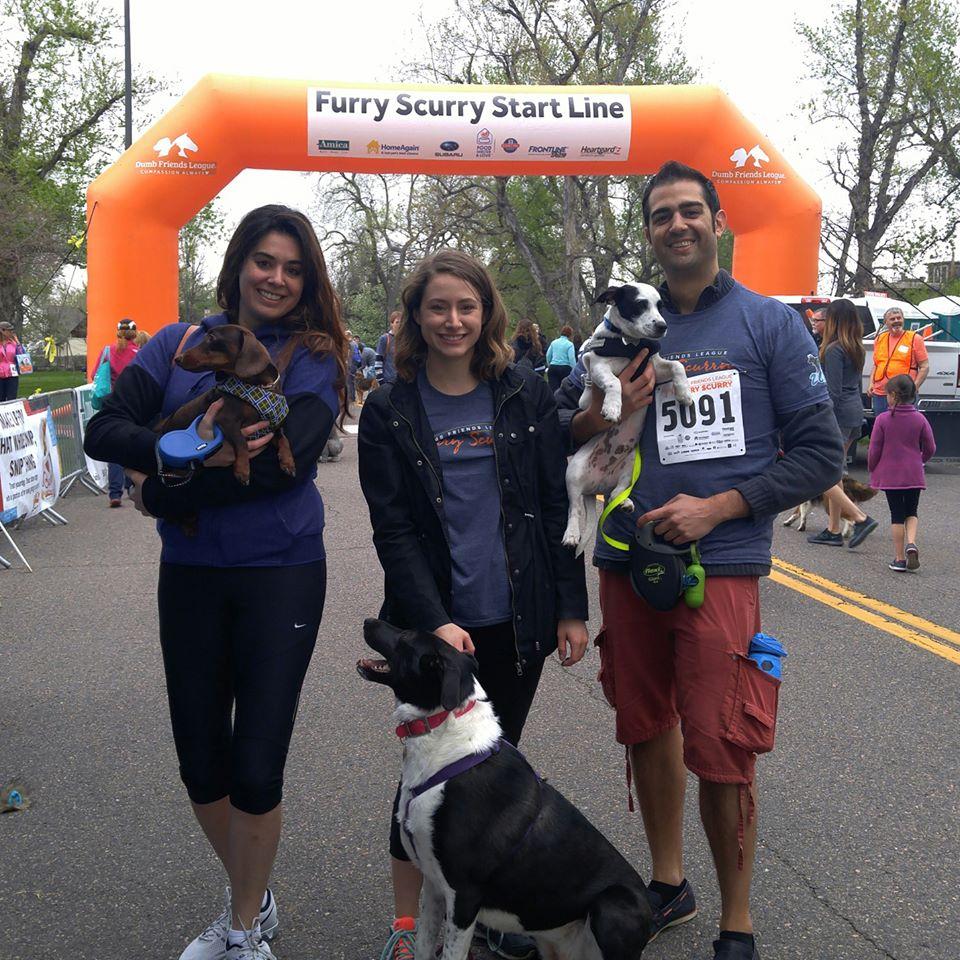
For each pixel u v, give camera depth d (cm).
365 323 5488
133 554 822
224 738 284
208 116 1159
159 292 1202
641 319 290
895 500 768
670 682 302
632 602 298
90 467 1186
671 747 303
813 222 1253
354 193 4488
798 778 400
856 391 949
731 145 1225
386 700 488
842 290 2858
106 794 388
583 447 337
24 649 570
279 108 1159
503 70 3150
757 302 290
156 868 333
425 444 277
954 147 2947
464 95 1190
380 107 1174
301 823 364
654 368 294
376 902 314
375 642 253
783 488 274
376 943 294
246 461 258
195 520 270
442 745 247
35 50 2911
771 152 1239
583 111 1197
